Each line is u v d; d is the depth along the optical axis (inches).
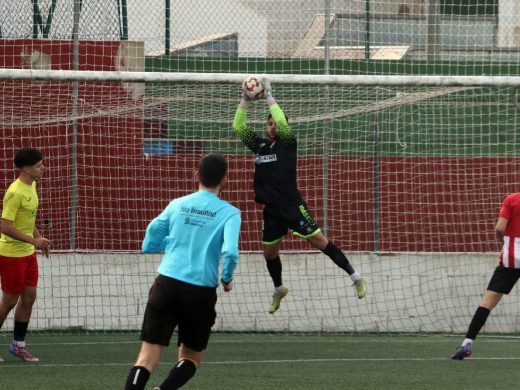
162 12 1925.4
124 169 1699.1
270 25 1996.8
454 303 1710.1
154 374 1165.1
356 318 1692.9
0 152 1660.9
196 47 1971.0
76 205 1662.2
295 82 1400.1
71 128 1665.8
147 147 1713.8
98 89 1660.9
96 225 1684.3
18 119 1646.2
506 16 2175.2
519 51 2048.5
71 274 1640.0
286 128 1257.4
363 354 1370.6
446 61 2004.2
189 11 1957.4
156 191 1716.3
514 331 1711.4
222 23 1980.8
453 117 1845.5
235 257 789.2
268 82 1263.5
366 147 1786.4
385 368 1220.5
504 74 2012.8
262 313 1679.4
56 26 1766.7
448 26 2149.4
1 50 1700.3
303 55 2011.6
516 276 1289.4
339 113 1688.0
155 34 1927.9
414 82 1427.2
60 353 1354.6
